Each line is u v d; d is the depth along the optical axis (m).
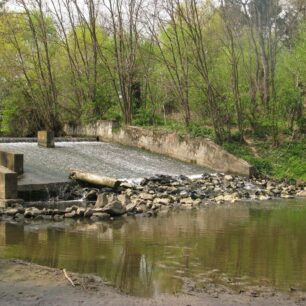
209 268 10.76
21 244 12.83
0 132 43.75
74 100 39.81
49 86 38.94
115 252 12.08
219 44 35.12
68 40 42.28
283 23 38.34
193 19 31.61
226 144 30.59
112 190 21.33
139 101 39.44
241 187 24.92
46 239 13.46
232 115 32.72
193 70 34.00
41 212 17.11
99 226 15.49
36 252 12.00
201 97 33.50
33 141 33.19
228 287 9.46
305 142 31.28
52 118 39.00
